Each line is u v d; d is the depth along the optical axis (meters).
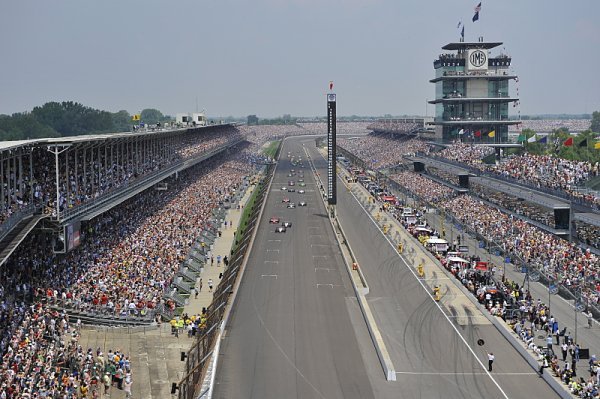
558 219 115.56
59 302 75.81
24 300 72.25
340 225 155.50
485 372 68.38
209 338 75.00
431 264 115.69
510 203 145.88
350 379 66.19
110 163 127.12
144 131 148.62
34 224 73.38
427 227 144.38
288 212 179.00
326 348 74.75
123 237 108.25
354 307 90.56
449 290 98.88
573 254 102.12
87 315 76.69
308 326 82.31
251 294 96.44
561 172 145.75
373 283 103.31
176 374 66.69
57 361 63.16
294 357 71.81
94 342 72.38
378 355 72.69
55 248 80.38
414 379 66.38
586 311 84.69
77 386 59.66
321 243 135.50
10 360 59.00
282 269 112.25
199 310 89.69
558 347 74.12
